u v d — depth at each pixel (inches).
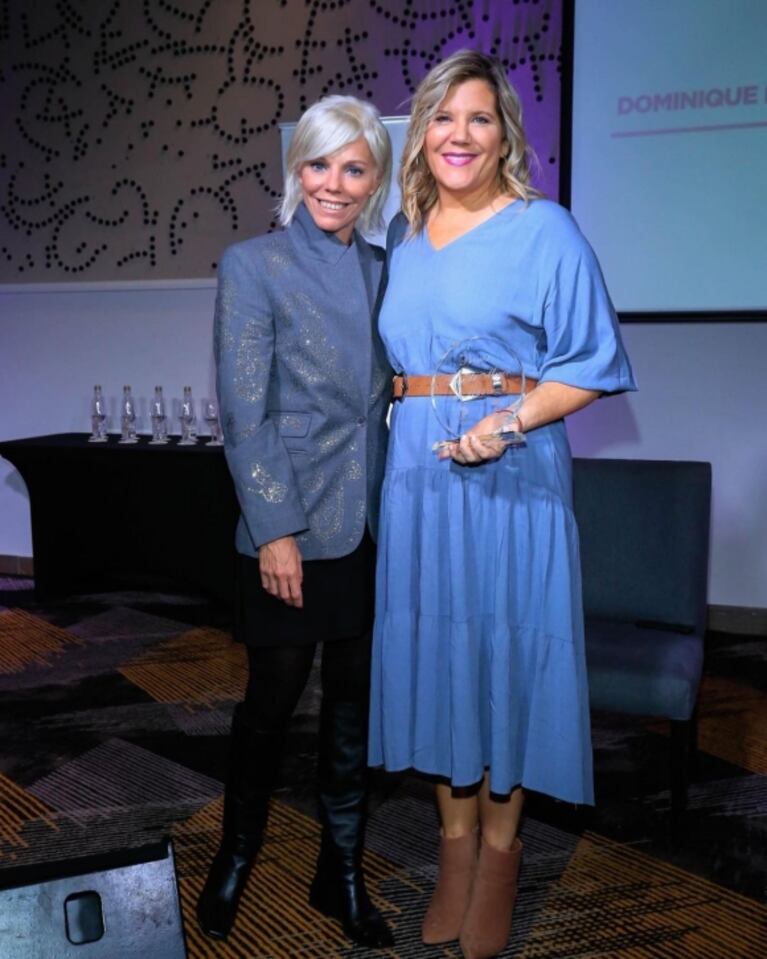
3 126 183.9
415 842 87.4
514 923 74.6
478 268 62.5
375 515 68.7
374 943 71.0
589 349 62.3
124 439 170.1
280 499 64.1
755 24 136.7
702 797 95.8
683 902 77.4
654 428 153.2
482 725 66.2
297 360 65.3
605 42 143.7
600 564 95.7
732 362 147.9
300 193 65.6
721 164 141.5
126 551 162.6
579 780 65.1
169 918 50.3
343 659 71.2
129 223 179.0
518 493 63.9
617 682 83.7
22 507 192.7
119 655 141.9
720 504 151.9
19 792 98.0
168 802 95.6
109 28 174.2
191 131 172.4
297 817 92.2
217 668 136.0
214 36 168.6
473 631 64.2
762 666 136.3
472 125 61.2
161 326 180.1
